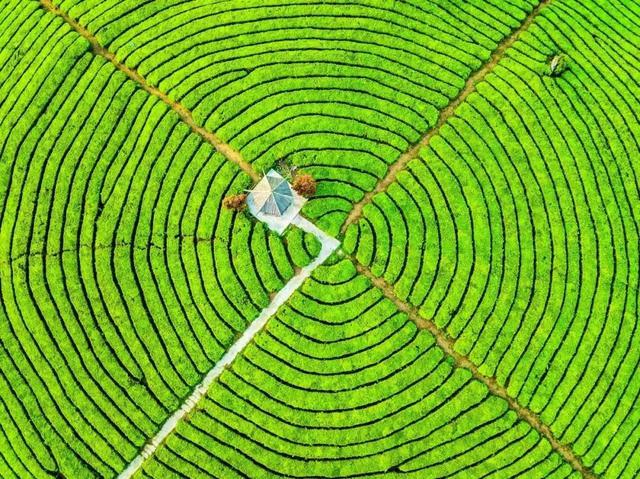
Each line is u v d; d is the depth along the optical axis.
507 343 33.56
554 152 35.66
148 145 36.12
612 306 33.84
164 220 35.28
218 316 34.28
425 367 33.34
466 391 33.03
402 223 34.88
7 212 35.59
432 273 34.28
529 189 35.19
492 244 34.66
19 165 36.06
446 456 32.38
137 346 33.94
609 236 34.62
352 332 33.72
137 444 33.22
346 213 35.12
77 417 33.44
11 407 33.75
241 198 34.38
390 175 35.78
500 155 35.56
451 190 35.19
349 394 33.09
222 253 34.72
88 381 33.72
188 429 33.06
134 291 34.47
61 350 34.16
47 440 33.34
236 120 36.31
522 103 36.12
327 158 35.72
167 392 33.50
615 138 35.78
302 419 32.91
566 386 33.03
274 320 34.00
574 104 36.25
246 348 33.81
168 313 34.38
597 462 32.34
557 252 34.47
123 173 35.81
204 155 35.88
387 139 35.91
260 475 32.47
